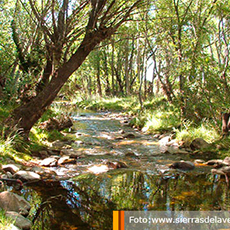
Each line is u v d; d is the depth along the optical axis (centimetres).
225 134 700
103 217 311
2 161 471
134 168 528
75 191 389
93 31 586
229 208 338
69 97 1069
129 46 2481
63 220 301
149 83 2225
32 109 596
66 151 639
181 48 884
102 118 1395
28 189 388
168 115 1064
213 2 862
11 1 937
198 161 583
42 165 520
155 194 386
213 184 433
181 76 875
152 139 862
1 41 881
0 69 809
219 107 751
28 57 827
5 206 304
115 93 2697
